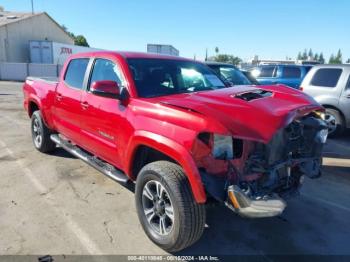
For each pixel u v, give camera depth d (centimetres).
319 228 353
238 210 256
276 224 359
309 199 427
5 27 3247
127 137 328
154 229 311
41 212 368
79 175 480
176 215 274
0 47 3206
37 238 317
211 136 262
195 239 282
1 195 408
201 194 259
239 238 329
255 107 285
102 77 393
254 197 263
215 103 287
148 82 355
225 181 271
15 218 353
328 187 469
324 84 777
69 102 445
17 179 461
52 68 2889
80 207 382
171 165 288
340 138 780
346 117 750
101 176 478
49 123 532
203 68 440
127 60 371
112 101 358
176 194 271
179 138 269
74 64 465
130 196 414
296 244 322
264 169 289
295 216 378
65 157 561
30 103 593
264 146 289
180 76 394
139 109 314
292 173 335
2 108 1124
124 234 330
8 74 2878
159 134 286
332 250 314
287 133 307
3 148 612
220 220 363
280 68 1172
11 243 308
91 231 333
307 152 343
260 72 1229
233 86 408
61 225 342
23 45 3497
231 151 270
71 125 453
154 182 298
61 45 3225
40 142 567
